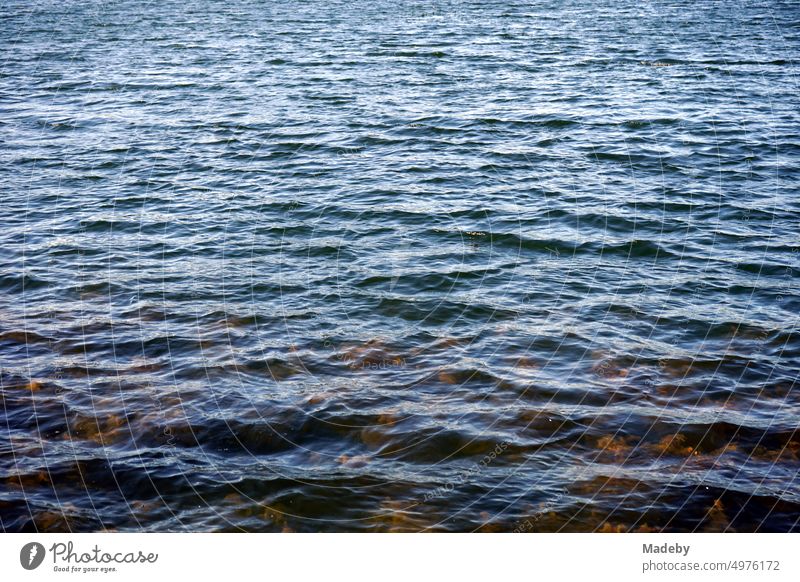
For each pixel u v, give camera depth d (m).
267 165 19.78
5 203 17.36
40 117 24.31
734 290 13.15
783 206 16.84
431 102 25.59
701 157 20.00
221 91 27.39
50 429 9.46
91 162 20.11
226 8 51.56
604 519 8.12
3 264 14.20
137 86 28.34
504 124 22.98
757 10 44.66
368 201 17.28
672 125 22.66
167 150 21.03
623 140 21.41
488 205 16.95
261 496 8.41
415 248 14.89
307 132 22.39
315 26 42.91
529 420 9.66
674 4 48.19
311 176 18.91
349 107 25.08
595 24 41.22
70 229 15.90
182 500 8.36
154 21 45.03
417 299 12.91
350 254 14.66
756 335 11.66
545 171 19.12
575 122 23.08
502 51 34.28
